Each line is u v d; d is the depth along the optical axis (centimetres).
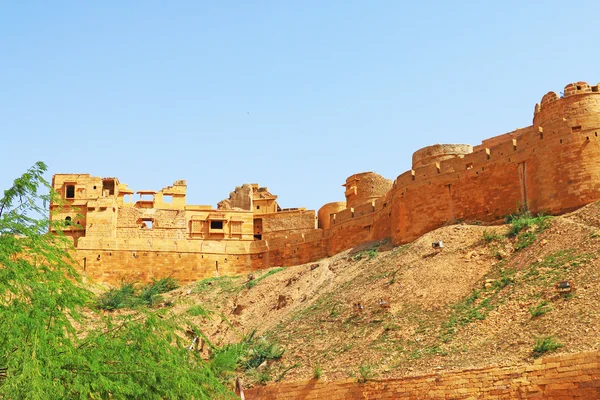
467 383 3569
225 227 8031
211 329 5994
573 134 5122
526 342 3728
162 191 8294
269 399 4303
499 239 4991
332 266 6172
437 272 4900
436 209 5803
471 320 4200
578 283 4062
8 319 2325
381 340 4391
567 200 5053
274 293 6219
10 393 2166
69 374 2386
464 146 6362
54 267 2648
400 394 3759
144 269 7312
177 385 2555
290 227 8069
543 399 3322
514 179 5434
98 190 7750
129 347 2588
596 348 3344
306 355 4597
